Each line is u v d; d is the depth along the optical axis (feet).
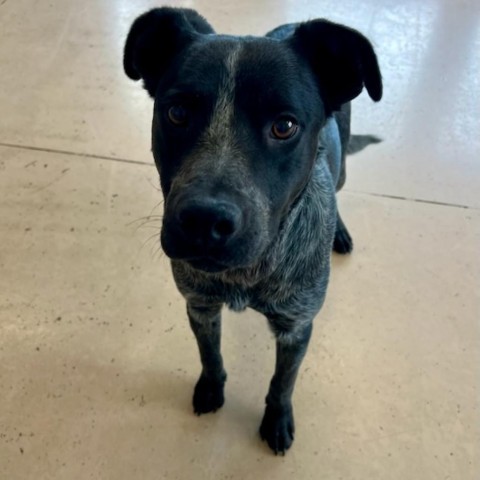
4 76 2.75
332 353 1.94
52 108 2.62
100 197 2.30
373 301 2.06
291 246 1.38
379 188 2.39
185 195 1.07
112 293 2.05
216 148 1.13
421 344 1.96
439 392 1.86
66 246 2.16
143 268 2.11
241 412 1.83
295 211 1.36
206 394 1.80
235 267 1.18
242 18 3.08
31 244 2.16
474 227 2.27
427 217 2.30
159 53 1.36
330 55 1.30
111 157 2.44
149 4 3.16
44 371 1.87
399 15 3.16
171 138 1.20
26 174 2.36
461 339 1.98
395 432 1.78
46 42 2.93
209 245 1.08
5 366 1.87
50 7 3.12
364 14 3.16
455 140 2.57
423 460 1.73
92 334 1.95
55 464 1.70
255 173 1.15
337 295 2.07
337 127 1.81
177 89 1.16
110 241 2.17
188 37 1.28
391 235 2.24
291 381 1.65
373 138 2.40
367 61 1.28
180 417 1.81
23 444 1.73
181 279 1.48
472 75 2.85
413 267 2.15
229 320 2.02
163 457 1.73
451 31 3.08
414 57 2.93
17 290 2.04
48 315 1.99
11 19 3.05
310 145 1.26
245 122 1.15
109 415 1.80
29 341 1.93
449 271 2.15
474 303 2.06
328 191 1.51
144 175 2.38
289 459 1.73
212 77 1.15
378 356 1.93
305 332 1.56
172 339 1.96
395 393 1.86
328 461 1.73
